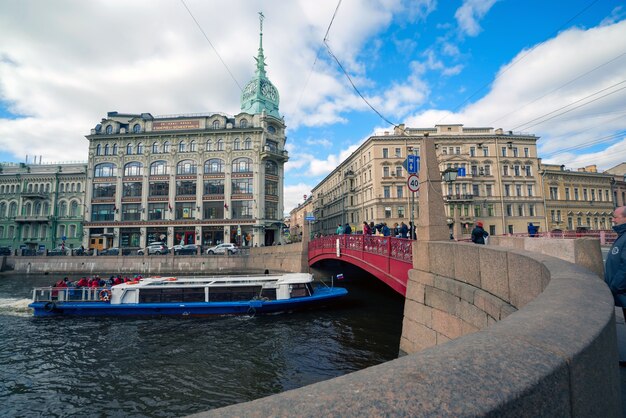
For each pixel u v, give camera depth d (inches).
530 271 169.5
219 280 802.2
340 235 761.0
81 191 2036.2
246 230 1825.8
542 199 1895.9
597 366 54.3
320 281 1088.8
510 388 39.3
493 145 1900.8
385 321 665.6
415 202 1823.3
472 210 1834.4
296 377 433.7
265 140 1919.3
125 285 761.0
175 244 1843.0
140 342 577.0
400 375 44.3
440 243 314.2
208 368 466.9
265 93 2070.6
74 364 490.3
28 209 2052.2
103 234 1854.1
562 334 55.2
